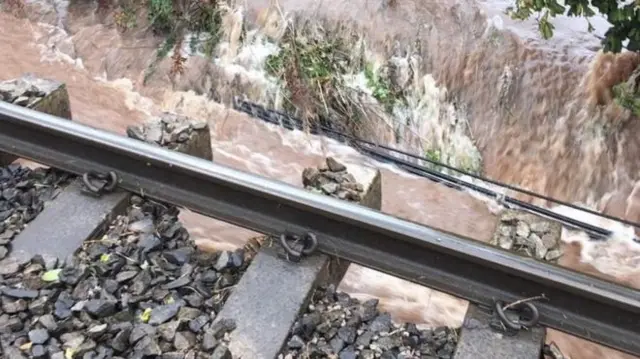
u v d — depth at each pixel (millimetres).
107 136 3191
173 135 3459
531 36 4824
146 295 2775
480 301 2660
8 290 2740
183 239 3055
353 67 5156
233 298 2732
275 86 5348
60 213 3119
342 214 2797
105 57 5922
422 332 2658
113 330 2607
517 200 4750
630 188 4492
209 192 3076
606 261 4406
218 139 5336
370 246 2824
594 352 3641
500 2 5070
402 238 2721
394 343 2602
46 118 3297
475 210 4773
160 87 5688
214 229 3736
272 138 5297
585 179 4613
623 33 4305
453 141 4934
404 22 5070
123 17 5969
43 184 3311
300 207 2867
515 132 4777
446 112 4941
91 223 3064
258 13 5465
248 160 5137
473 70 4875
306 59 5258
